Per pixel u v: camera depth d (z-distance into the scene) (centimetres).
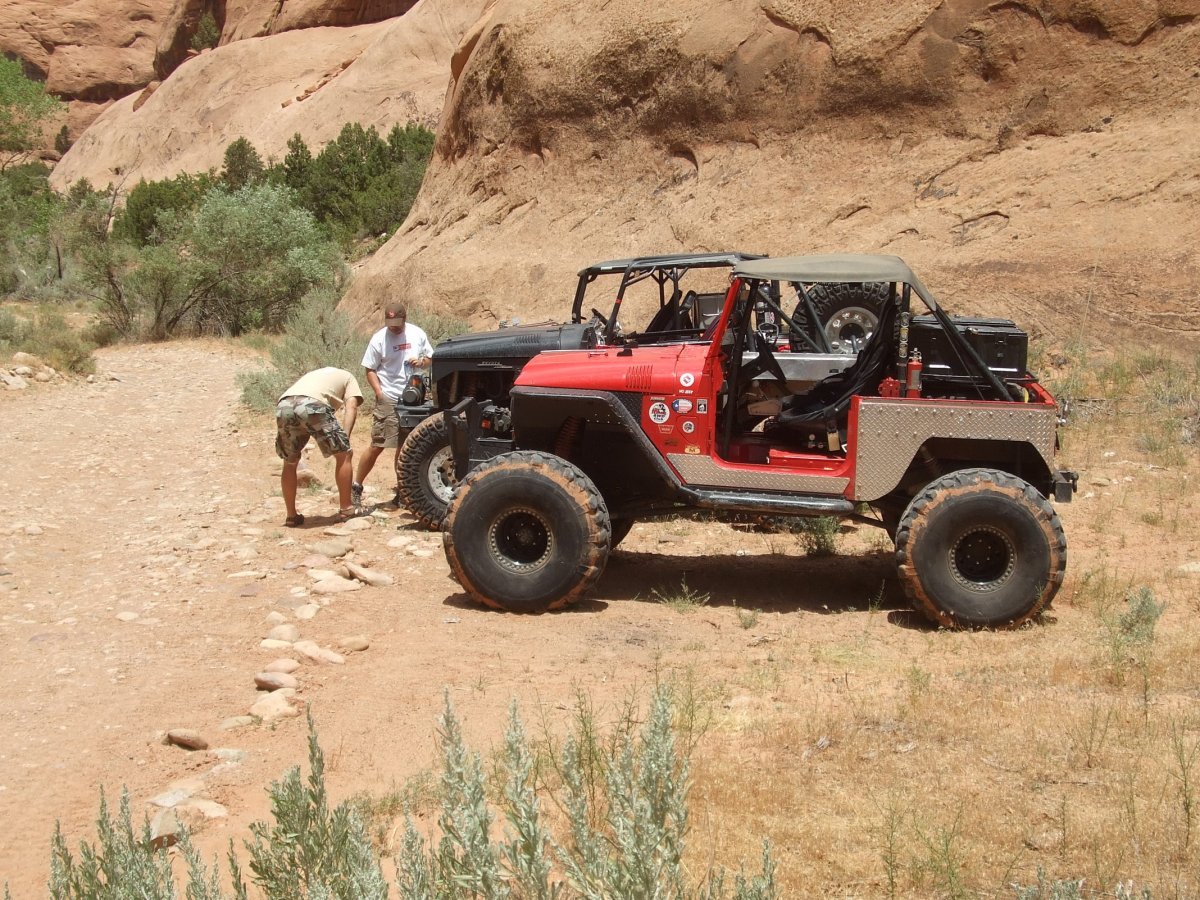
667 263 880
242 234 2698
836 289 1161
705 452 733
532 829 301
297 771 346
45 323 2552
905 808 435
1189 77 1465
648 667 630
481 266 2023
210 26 8525
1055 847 401
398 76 6003
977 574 694
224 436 1416
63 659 664
